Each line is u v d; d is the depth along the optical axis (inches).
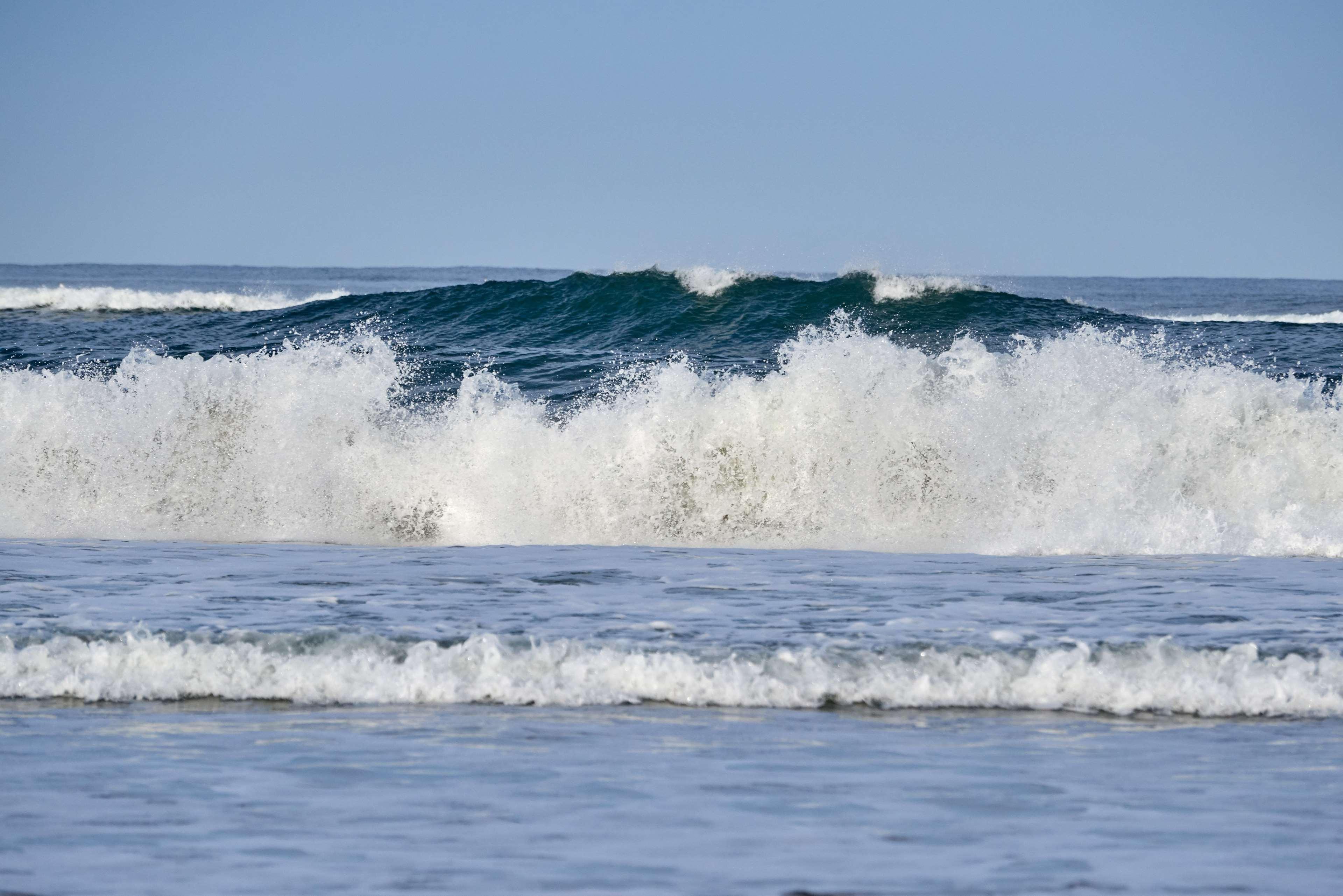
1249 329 3152.1
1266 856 479.8
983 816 533.0
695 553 1284.4
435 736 670.5
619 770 605.0
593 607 956.6
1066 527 1462.8
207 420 1701.5
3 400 1702.8
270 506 1625.2
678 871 458.3
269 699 756.0
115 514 1604.3
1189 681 761.6
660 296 3193.9
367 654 808.9
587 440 1674.5
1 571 1112.2
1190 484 1635.1
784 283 3280.0
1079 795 565.6
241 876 451.2
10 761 614.5
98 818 522.3
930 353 2805.1
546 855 477.1
